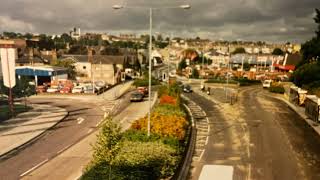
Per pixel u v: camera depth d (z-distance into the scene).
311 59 68.81
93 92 60.94
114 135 15.29
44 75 70.81
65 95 59.34
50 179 19.33
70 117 39.25
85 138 29.11
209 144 27.64
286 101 55.88
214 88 78.00
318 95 48.44
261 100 57.09
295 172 21.33
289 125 35.88
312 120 38.47
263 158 24.12
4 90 44.50
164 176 18.22
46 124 34.75
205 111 44.50
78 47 153.88
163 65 168.75
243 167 22.14
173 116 29.23
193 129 33.06
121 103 50.53
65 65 87.06
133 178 15.98
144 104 49.00
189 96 61.19
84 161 22.61
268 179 20.06
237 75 102.62
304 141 29.08
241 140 29.14
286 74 101.44
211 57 164.50
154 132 23.31
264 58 138.00
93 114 41.16
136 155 18.17
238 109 46.59
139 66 124.19
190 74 107.75
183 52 175.50
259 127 34.62
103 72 87.12
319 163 23.17
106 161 15.17
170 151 20.06
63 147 26.20
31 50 108.12
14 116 39.06
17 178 19.52
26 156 23.86
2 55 37.66
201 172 21.05
